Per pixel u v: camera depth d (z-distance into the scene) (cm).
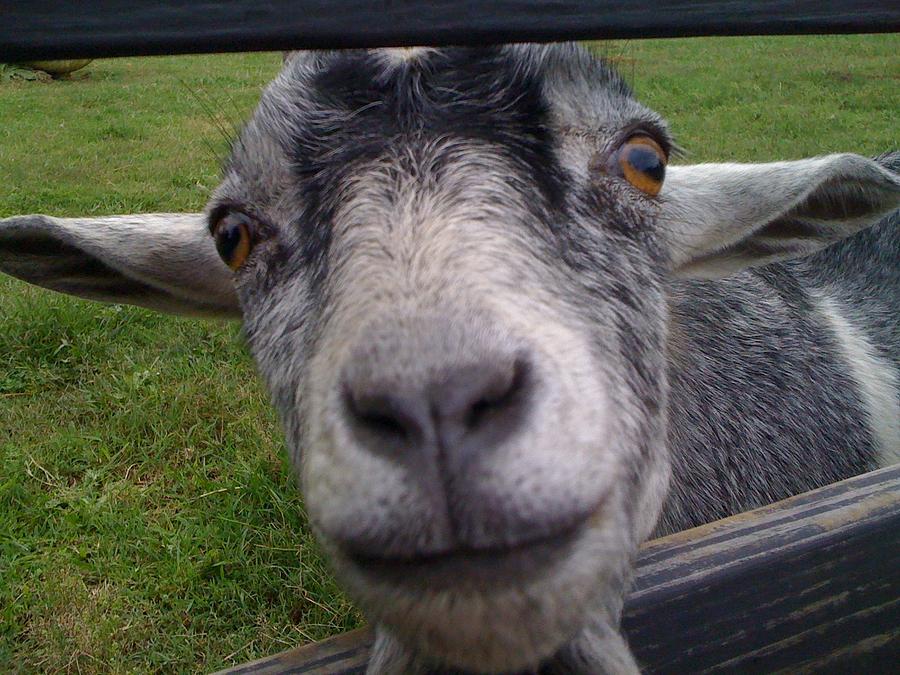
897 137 114
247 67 202
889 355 48
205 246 37
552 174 25
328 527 18
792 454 40
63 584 48
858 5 19
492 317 18
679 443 37
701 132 119
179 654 44
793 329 43
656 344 28
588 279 24
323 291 23
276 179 27
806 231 37
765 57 179
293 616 47
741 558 24
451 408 17
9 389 64
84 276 38
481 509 17
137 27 16
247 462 56
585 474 18
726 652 25
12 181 107
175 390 62
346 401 18
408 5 17
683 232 35
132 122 142
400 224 22
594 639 23
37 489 54
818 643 25
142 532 51
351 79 26
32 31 16
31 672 43
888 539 25
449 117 25
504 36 17
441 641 18
